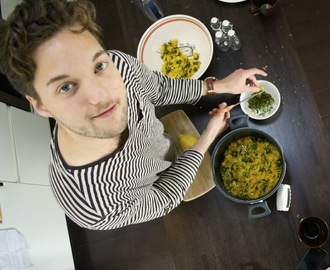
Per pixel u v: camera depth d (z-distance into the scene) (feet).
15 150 5.23
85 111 2.40
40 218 5.29
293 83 4.57
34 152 5.63
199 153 4.24
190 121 4.73
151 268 5.73
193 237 4.63
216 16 4.87
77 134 2.63
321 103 5.71
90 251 5.90
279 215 4.46
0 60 2.29
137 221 3.74
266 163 4.39
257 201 4.09
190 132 4.71
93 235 5.91
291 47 4.60
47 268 5.16
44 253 5.17
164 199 3.88
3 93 5.42
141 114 3.39
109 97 2.44
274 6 4.54
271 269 4.46
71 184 2.97
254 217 4.30
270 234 4.47
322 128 4.46
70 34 2.26
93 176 2.92
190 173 4.13
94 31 2.51
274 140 4.20
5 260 4.42
